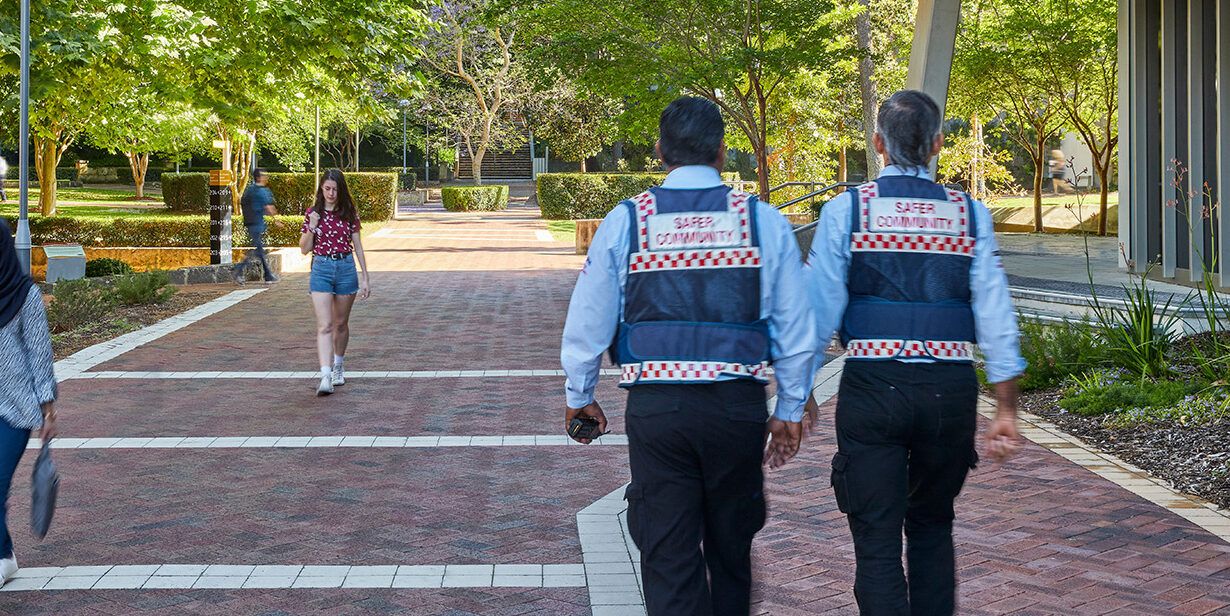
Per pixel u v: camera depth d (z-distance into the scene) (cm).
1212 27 1359
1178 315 1002
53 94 1595
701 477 347
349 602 457
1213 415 732
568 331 349
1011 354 356
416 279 1962
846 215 359
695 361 340
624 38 1755
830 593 459
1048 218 2734
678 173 352
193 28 1548
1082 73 2456
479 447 736
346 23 1645
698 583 344
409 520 575
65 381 976
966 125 3234
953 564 378
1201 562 488
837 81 2777
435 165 7481
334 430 786
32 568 496
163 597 462
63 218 2823
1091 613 430
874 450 355
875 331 356
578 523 565
